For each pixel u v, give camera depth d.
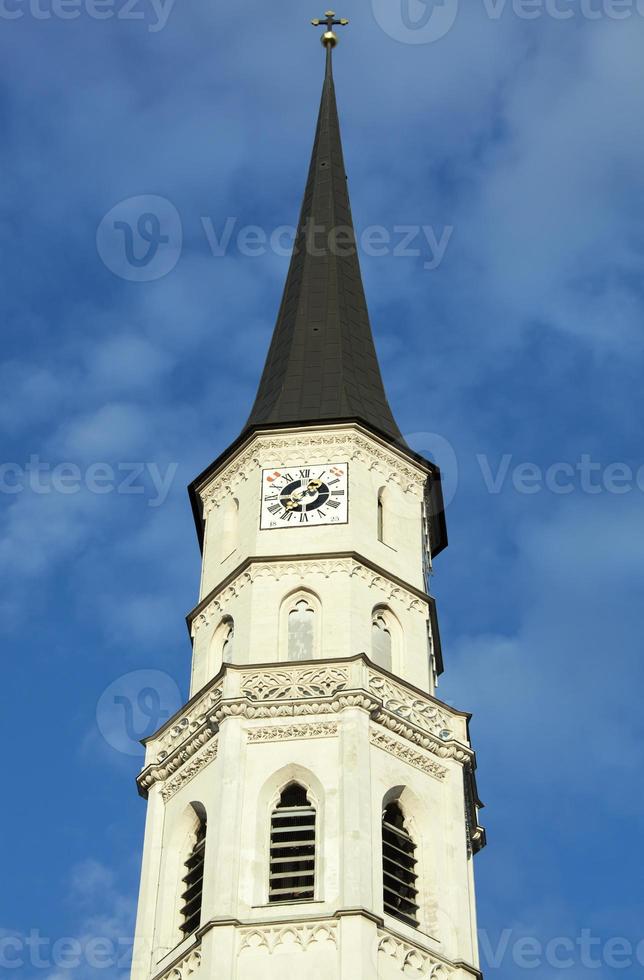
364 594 75.31
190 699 73.81
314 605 74.88
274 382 84.81
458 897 68.31
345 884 65.31
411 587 76.94
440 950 66.50
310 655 73.56
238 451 81.00
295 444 79.94
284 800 68.94
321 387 82.75
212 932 64.56
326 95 102.81
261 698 70.88
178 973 65.56
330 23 105.88
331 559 75.75
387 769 69.81
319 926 64.50
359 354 85.94
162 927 68.38
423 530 80.31
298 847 67.38
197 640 77.19
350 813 67.19
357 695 70.31
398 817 69.81
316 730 69.94
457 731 72.88
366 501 78.44
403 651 75.19
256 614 74.69
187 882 69.50
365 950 63.62
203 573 79.62
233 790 68.50
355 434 80.06
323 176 96.69
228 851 66.81
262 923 64.75
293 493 78.44
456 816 70.38
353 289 90.25
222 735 70.12
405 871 68.25
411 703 72.12
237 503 80.06
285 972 63.56
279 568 75.88
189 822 70.81
